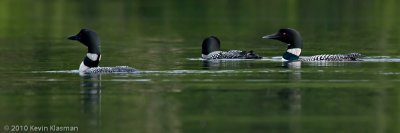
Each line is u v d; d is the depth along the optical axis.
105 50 76.62
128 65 62.72
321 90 48.53
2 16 124.19
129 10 134.25
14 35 94.88
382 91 48.09
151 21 116.56
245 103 44.31
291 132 37.72
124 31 101.62
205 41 67.25
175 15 126.25
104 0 151.75
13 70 58.69
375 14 124.75
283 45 83.19
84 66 56.72
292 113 41.72
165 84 50.97
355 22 112.38
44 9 135.75
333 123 39.44
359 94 47.06
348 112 41.91
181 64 62.56
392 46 79.56
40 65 62.12
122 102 44.72
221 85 50.56
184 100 45.25
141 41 87.75
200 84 50.97
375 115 41.12
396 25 106.94
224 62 63.72
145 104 44.19
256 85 50.56
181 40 88.88
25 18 121.12
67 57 68.94
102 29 104.50
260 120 40.09
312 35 94.06
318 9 133.25
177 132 37.75
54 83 51.50
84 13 129.38
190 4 144.00
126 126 38.91
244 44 84.38
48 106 43.88
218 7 139.00
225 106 43.53
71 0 151.75
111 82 51.69
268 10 132.75
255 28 104.88
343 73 56.00
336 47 79.31
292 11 130.88
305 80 52.59
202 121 39.94
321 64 61.62
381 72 56.50
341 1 146.12
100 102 44.88
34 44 83.06
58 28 105.25
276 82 51.75
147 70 58.09
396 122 39.59
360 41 85.69
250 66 60.50
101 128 38.62
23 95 47.25
